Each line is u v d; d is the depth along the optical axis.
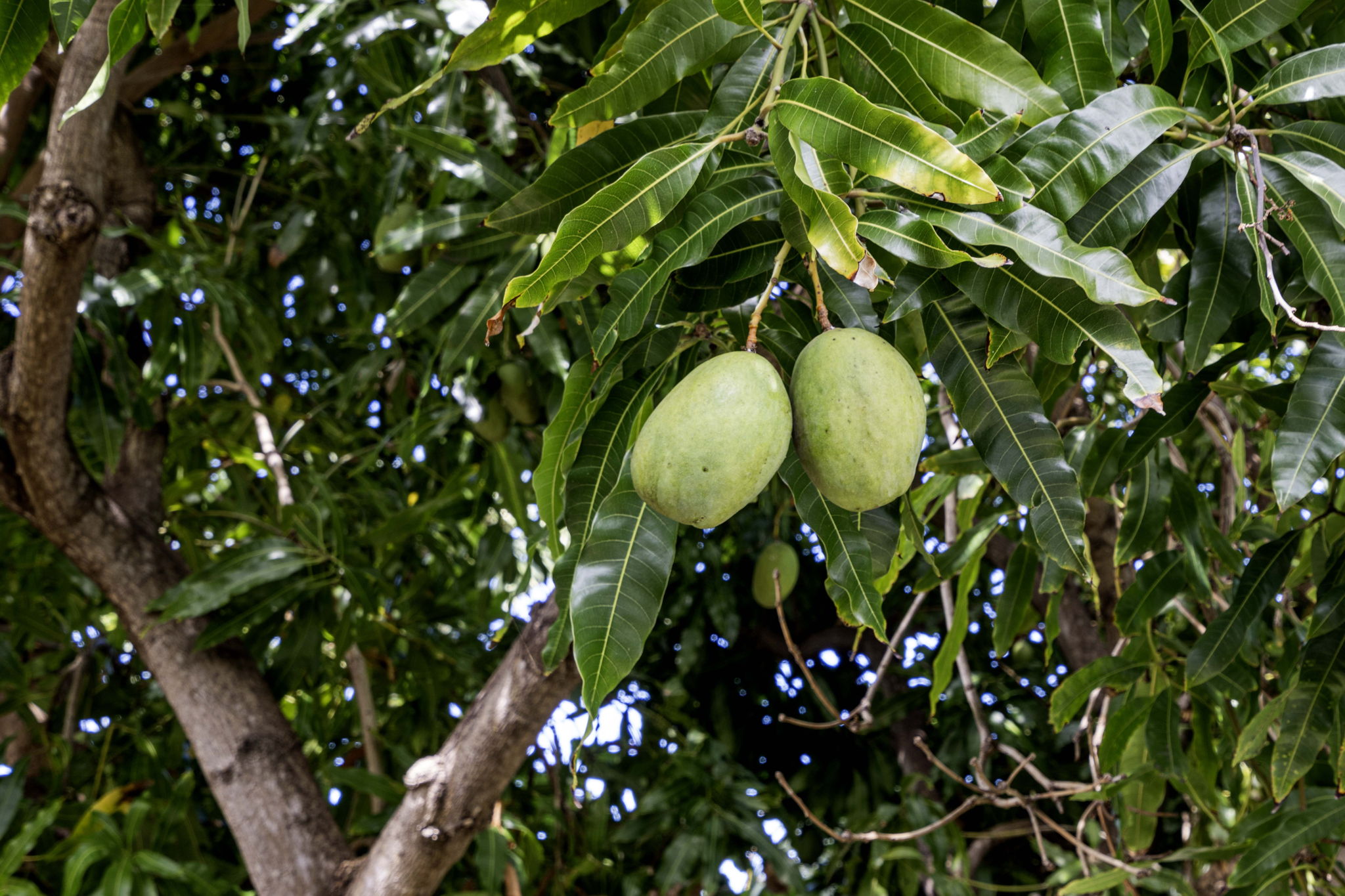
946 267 1.21
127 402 3.21
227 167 4.89
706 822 4.36
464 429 3.84
